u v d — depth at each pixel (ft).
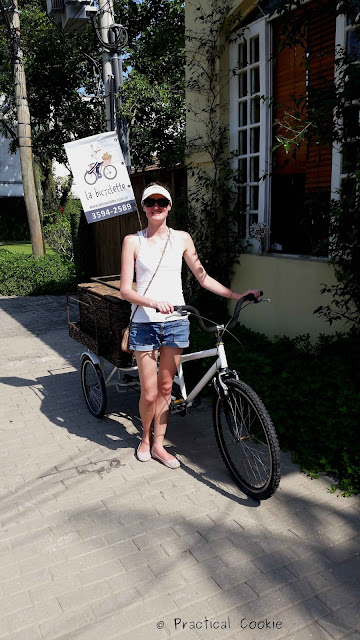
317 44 15.61
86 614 7.66
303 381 13.08
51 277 40.09
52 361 21.49
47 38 39.91
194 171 21.40
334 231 13.08
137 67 39.01
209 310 20.40
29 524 9.95
